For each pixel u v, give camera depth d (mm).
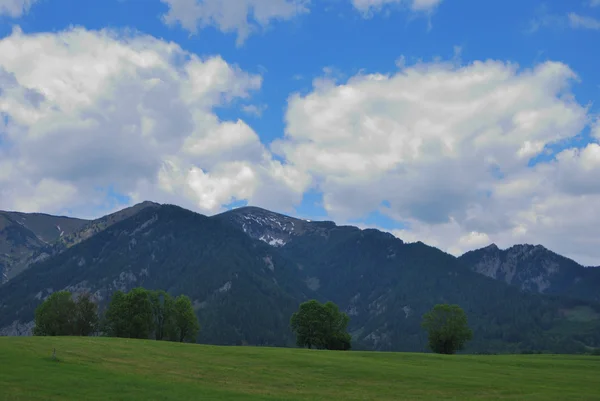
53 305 130375
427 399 52656
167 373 58938
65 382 47156
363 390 56875
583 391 59938
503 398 54156
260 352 86438
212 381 56250
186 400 43719
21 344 69750
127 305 127562
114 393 44469
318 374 66188
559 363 93375
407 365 80562
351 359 84250
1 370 50375
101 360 63500
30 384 45375
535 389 60281
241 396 47438
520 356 110750
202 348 88062
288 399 47562
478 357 102125
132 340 94188
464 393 56969
